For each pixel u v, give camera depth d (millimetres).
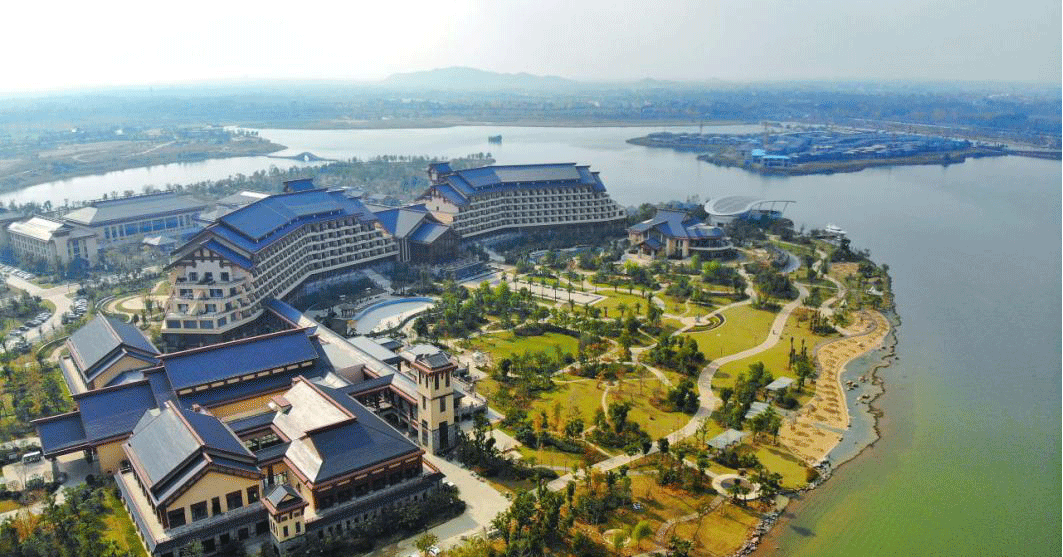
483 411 184000
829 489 154375
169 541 124062
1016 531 141875
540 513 132625
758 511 145500
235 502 132750
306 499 136500
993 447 173875
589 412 184500
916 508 148625
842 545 136625
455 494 146125
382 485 141625
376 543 132750
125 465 155125
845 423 184000
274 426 157625
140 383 167000
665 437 172125
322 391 161250
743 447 169375
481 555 123562
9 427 173500
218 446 133500
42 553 125250
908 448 172375
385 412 180875
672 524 139875
